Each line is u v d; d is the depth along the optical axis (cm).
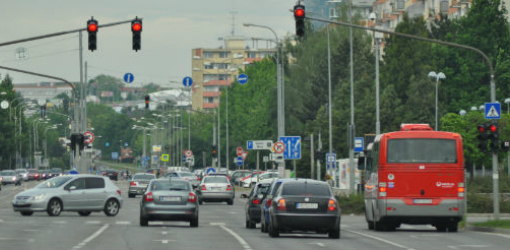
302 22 6147
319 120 17762
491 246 4538
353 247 4425
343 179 13425
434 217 5762
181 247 4228
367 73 19975
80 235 5041
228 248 4222
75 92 12212
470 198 8194
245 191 14750
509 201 8281
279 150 10131
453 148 5797
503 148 6556
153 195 6022
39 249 4009
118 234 5166
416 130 5906
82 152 12444
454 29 19712
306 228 5075
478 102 18275
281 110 12938
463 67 18450
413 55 19075
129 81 16788
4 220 6706
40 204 7425
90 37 6806
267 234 5500
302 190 5134
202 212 8794
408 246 4512
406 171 5778
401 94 18838
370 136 10650
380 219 5809
